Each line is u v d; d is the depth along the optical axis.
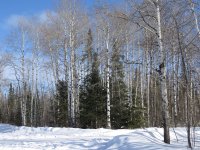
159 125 35.88
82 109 32.22
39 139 20.00
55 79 38.69
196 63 16.78
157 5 15.02
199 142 15.77
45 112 59.16
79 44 31.94
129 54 35.75
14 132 26.56
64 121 37.53
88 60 35.19
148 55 31.95
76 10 31.45
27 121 52.22
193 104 13.70
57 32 32.47
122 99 31.55
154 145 12.75
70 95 31.89
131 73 36.78
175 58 25.22
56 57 35.16
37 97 53.56
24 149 14.77
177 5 15.09
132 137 14.84
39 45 40.72
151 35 17.06
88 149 14.84
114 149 13.60
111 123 30.97
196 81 14.95
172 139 17.23
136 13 15.18
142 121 30.98
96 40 33.66
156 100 37.47
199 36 15.58
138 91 38.00
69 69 32.28
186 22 15.76
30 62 41.50
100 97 31.56
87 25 31.73
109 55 28.61
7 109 63.91
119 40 28.08
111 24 26.52
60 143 17.05
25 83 41.25
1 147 15.27
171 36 15.87
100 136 21.89
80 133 23.62
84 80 32.66
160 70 15.14
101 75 34.69
